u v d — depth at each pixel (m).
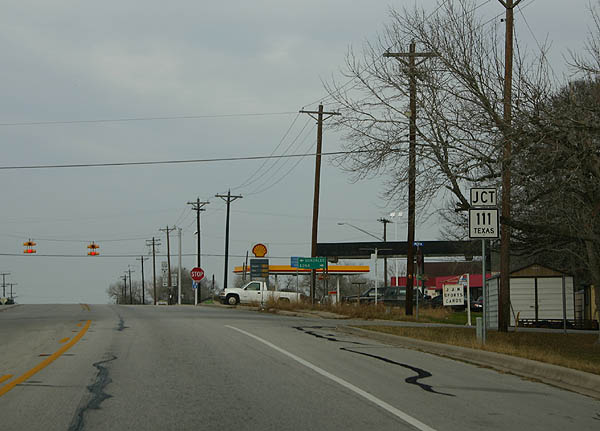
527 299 32.91
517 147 17.97
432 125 19.78
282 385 11.46
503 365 15.02
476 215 18.61
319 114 46.75
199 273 68.00
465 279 33.59
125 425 8.43
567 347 20.06
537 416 9.55
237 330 22.39
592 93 18.12
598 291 21.09
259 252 47.94
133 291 171.50
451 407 9.95
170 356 15.19
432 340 20.02
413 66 20.62
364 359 15.51
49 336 20.39
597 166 17.50
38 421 8.62
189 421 8.67
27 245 66.69
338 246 70.00
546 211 19.84
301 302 44.91
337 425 8.57
